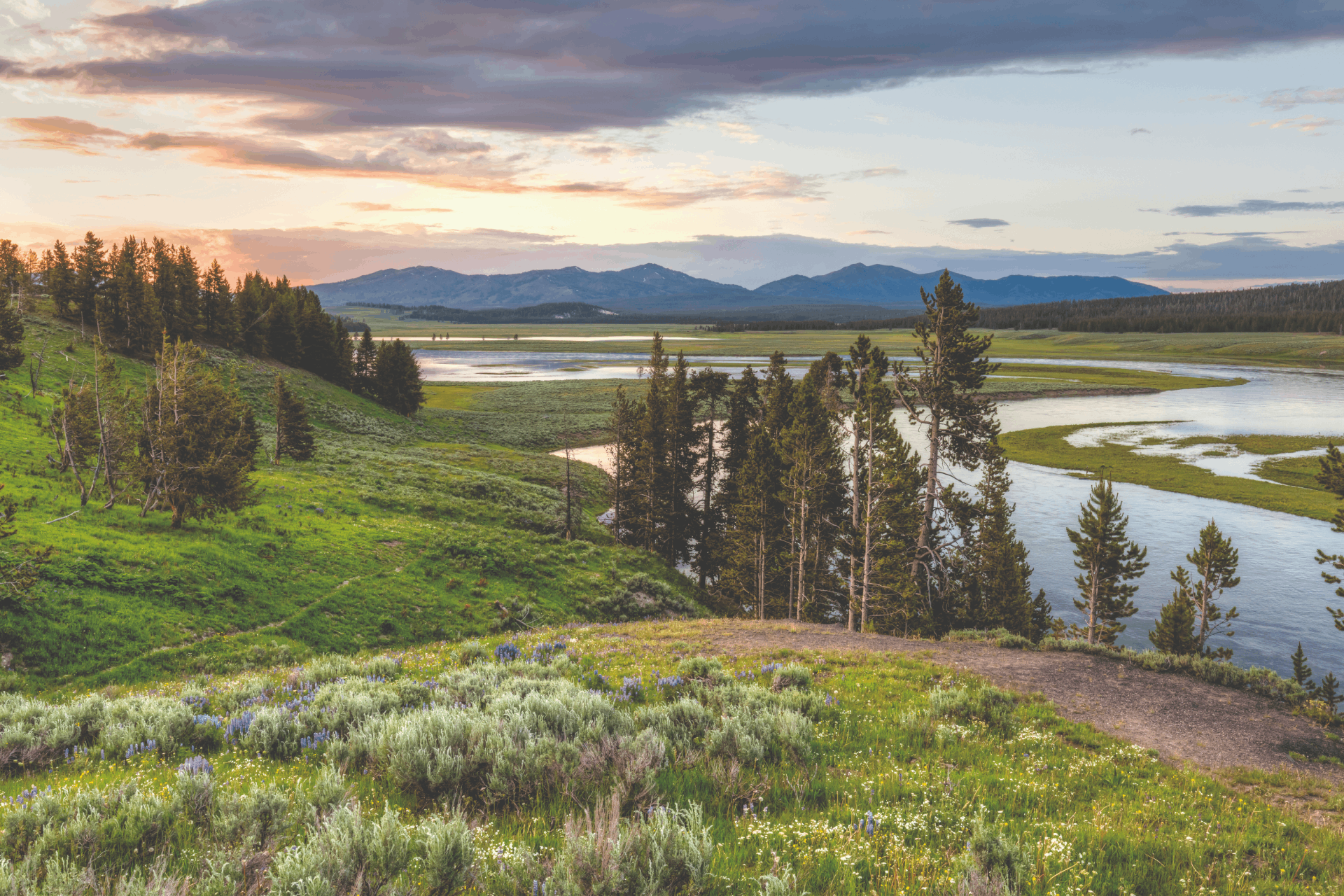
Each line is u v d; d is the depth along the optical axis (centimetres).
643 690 1255
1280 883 598
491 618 3425
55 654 2202
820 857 538
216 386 3606
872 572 3447
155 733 941
